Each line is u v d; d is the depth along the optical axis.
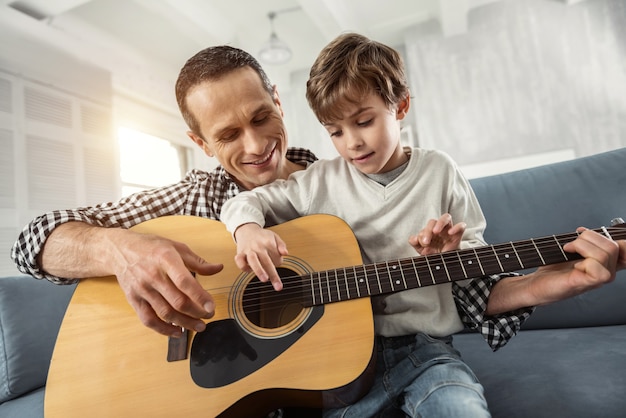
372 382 0.77
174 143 4.73
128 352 0.83
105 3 3.67
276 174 1.12
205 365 0.79
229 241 0.95
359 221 0.98
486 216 1.36
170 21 4.06
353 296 0.80
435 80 4.88
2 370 1.21
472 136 4.70
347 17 4.57
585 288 0.70
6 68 3.12
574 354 0.94
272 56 4.46
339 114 0.86
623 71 4.16
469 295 0.85
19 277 1.37
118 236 0.88
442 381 0.71
